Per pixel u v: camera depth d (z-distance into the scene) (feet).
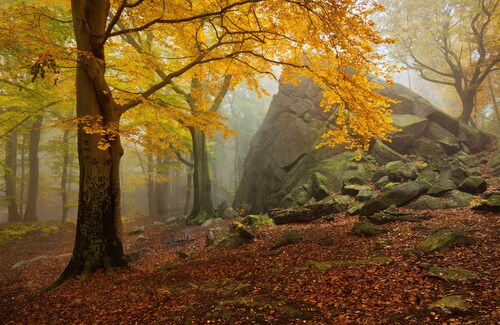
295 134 76.84
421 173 50.34
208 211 68.28
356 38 27.89
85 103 30.45
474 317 13.74
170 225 68.18
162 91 61.46
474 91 77.66
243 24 35.96
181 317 18.43
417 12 78.64
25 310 23.58
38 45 27.61
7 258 50.88
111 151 32.19
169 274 28.78
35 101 40.78
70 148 78.23
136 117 42.01
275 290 20.61
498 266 18.99
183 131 67.72
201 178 68.80
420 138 63.05
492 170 51.26
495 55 72.90
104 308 21.72
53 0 37.29
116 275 29.37
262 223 46.88
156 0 32.63
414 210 39.06
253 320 16.69
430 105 67.87
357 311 15.96
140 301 22.18
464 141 65.62
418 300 16.24
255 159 88.74
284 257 28.81
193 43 38.91
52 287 28.81
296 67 33.76
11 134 76.18
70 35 36.42
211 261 32.37
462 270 18.66
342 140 36.78
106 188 31.30
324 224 41.34
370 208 40.14
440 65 89.81
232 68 38.86
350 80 28.91
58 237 65.98
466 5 71.77
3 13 28.27
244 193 90.07
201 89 41.68
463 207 37.04
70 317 20.89
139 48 52.90
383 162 59.00
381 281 19.30
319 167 65.21
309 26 29.01
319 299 18.15
